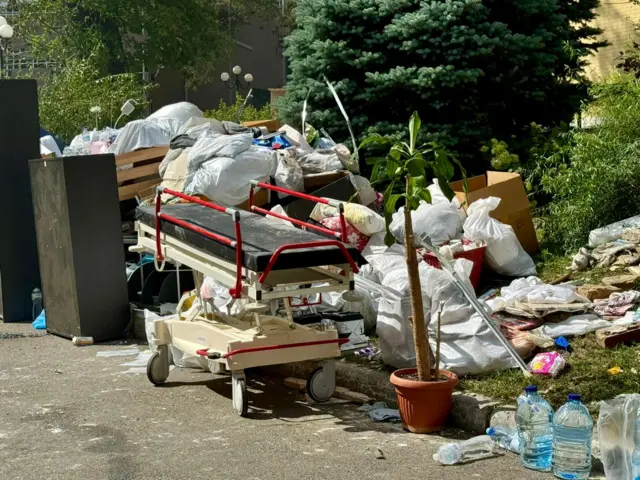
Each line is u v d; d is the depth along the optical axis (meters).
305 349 6.37
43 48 25.05
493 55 10.99
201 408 6.51
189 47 28.20
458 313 6.41
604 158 9.12
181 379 7.39
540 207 10.66
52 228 9.30
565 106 12.01
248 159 9.37
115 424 6.16
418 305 5.70
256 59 33.84
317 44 11.30
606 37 18.39
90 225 9.09
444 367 6.23
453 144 10.98
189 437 5.82
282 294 5.97
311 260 5.93
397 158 5.67
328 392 6.57
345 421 6.09
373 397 6.51
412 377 5.87
